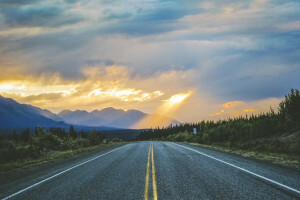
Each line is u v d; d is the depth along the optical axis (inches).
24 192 270.1
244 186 270.4
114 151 841.5
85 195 249.4
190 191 255.4
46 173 401.1
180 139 2151.8
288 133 903.1
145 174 360.2
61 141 1058.1
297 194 233.6
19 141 908.0
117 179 327.6
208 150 811.4
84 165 483.8
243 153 661.9
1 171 454.3
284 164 428.1
